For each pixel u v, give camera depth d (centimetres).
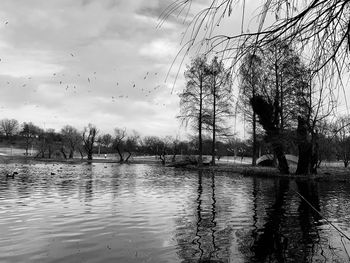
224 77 371
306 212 1748
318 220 1544
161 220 1526
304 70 386
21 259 996
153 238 1216
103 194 2462
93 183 3359
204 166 6109
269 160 5556
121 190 2738
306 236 1255
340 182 3388
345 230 1352
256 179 3800
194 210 1783
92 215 1630
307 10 329
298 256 1032
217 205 1962
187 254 1036
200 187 2986
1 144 15938
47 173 4856
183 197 2312
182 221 1503
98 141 14225
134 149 13088
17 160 9988
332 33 352
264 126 3194
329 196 2400
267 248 1100
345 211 1784
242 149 6625
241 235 1266
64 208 1828
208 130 6000
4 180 3631
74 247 1105
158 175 4569
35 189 2775
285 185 3144
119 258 1000
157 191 2675
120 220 1515
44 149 13038
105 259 992
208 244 1145
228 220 1538
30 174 4622
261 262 966
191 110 5794
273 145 3491
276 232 1312
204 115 5788
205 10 321
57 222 1468
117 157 13400
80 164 8362
